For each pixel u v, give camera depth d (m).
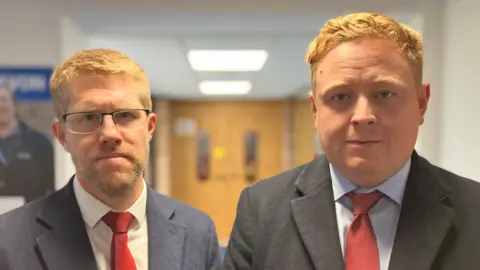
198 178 5.66
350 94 0.66
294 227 0.74
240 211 0.82
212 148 5.66
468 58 1.41
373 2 1.60
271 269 0.72
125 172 0.84
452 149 1.54
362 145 0.66
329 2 1.60
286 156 5.58
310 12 1.60
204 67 3.07
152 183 4.91
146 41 2.12
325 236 0.71
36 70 1.57
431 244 0.66
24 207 0.90
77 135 0.83
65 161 1.58
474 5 1.37
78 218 0.89
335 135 0.67
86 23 1.70
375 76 0.64
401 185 0.72
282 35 2.00
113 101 0.82
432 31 1.61
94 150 0.82
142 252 0.92
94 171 0.83
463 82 1.45
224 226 5.68
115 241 0.88
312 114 0.75
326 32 0.69
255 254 0.76
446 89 1.59
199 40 2.13
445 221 0.68
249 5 1.60
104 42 2.09
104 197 0.88
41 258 0.82
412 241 0.67
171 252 0.93
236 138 5.65
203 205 5.67
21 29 1.57
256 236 0.77
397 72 0.65
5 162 1.56
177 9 1.59
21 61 1.57
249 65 3.00
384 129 0.65
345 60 0.65
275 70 3.23
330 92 0.67
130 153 0.84
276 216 0.76
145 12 1.59
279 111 5.62
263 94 5.12
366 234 0.71
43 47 1.58
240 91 4.79
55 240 0.85
